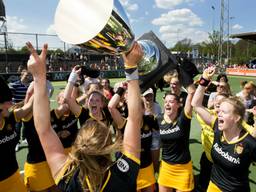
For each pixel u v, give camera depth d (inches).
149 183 160.7
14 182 127.3
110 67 1227.9
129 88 64.3
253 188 198.4
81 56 1167.6
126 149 60.9
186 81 152.0
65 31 56.2
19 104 150.4
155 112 208.8
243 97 272.2
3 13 1146.7
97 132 58.1
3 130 122.1
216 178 126.2
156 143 205.2
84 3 56.0
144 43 77.4
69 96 154.8
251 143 113.7
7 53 1056.2
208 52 2217.0
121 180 57.1
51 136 62.7
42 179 159.3
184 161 157.1
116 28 55.1
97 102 160.1
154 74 78.6
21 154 276.2
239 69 1535.4
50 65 1103.6
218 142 123.3
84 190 55.5
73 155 57.4
